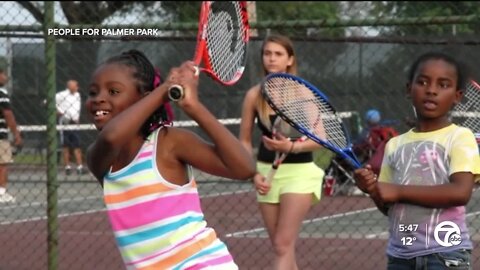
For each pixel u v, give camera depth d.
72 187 13.28
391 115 13.51
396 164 4.61
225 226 11.16
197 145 3.77
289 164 6.36
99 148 3.64
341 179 13.89
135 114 3.58
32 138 13.81
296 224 6.36
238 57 4.68
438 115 4.52
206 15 4.21
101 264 8.89
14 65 12.22
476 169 4.42
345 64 13.66
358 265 8.83
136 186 3.72
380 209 4.67
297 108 5.00
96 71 3.86
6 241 9.36
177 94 3.59
